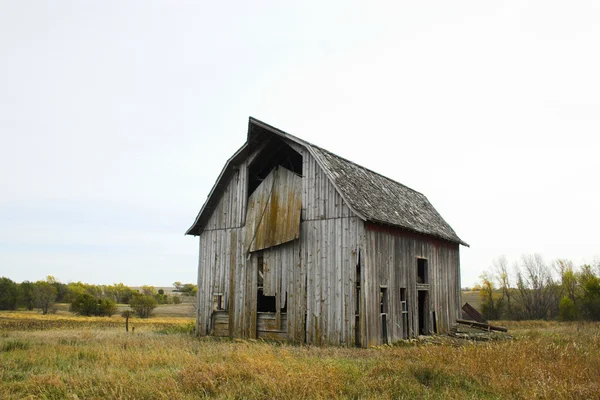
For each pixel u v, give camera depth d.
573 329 29.08
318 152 20.33
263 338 20.28
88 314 67.62
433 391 9.45
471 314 34.75
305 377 9.77
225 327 21.64
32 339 20.00
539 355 13.30
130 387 9.70
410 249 22.61
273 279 20.38
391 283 20.31
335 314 18.41
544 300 60.59
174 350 14.84
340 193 18.59
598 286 49.34
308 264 19.45
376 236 19.39
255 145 21.88
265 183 21.58
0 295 77.75
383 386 9.66
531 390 9.19
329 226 19.17
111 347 16.25
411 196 28.78
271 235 20.66
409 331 21.48
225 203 22.81
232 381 9.97
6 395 9.52
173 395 9.04
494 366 11.42
